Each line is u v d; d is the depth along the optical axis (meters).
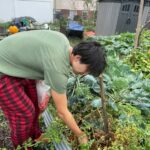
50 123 2.27
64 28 8.82
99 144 2.13
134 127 2.06
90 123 2.30
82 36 8.62
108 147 2.07
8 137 2.47
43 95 2.13
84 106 2.49
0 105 2.00
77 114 2.42
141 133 2.06
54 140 2.14
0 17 11.13
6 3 11.04
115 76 2.72
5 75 1.88
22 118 2.00
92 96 2.50
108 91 2.56
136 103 2.46
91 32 8.25
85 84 2.60
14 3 11.16
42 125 2.54
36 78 1.91
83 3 12.17
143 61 3.91
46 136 2.13
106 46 4.55
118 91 2.54
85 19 11.66
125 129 2.05
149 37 5.29
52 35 1.79
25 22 8.92
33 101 2.16
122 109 2.31
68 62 1.70
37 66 1.80
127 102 2.48
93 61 1.58
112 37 5.13
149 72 3.65
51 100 2.56
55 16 12.18
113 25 7.04
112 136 2.16
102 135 2.18
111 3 6.84
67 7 12.30
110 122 2.23
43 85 2.08
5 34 8.09
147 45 4.63
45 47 1.72
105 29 7.25
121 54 4.41
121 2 6.71
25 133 2.10
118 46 4.57
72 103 2.51
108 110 2.36
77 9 12.34
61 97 1.72
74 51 1.63
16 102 1.93
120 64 3.14
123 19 6.91
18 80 1.92
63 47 1.72
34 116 2.15
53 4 12.07
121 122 2.18
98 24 7.46
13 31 7.90
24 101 1.95
